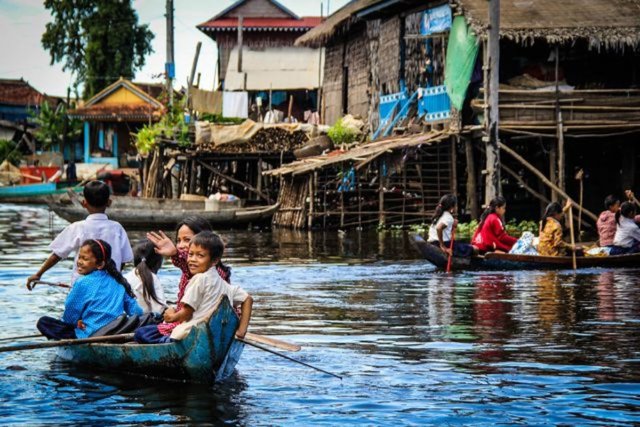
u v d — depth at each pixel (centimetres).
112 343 817
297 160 3197
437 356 877
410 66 2980
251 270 1662
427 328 1027
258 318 1103
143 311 880
